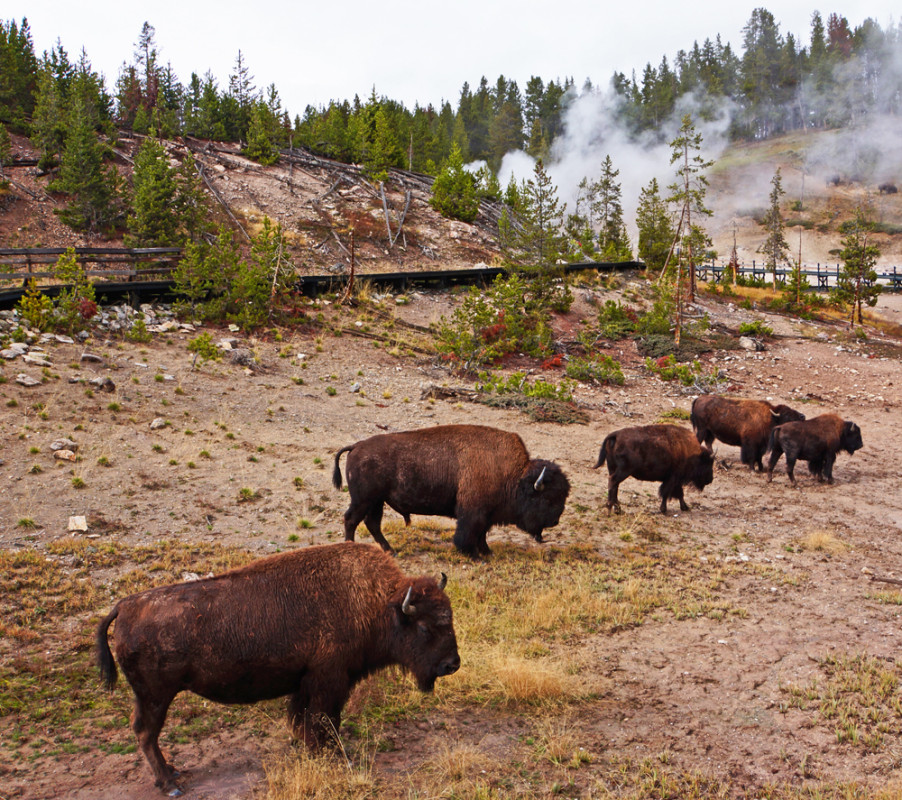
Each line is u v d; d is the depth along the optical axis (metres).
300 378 17.47
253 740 5.47
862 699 6.36
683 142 32.25
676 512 12.03
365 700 6.03
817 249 95.50
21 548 8.52
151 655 4.67
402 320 24.12
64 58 48.38
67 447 11.32
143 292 20.95
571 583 8.73
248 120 52.06
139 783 4.86
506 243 29.98
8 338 15.41
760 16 150.25
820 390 23.25
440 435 9.10
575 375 21.48
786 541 10.88
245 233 33.25
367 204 41.84
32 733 5.41
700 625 7.84
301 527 10.04
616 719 5.98
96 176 31.44
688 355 25.64
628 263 40.47
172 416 13.61
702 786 5.13
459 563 9.15
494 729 5.77
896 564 10.09
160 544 8.96
